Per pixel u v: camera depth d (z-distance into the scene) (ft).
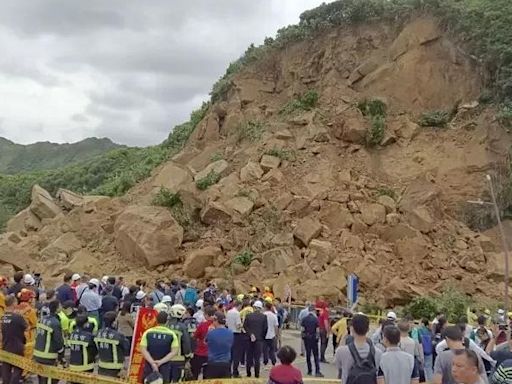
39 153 561.84
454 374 18.21
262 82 137.69
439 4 124.77
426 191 101.09
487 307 80.02
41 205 121.80
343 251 91.35
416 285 86.84
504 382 19.40
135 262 99.35
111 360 32.86
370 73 125.39
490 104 113.60
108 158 235.61
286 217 98.53
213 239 99.14
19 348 35.86
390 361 22.95
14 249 102.73
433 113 117.70
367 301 83.41
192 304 50.57
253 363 46.32
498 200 102.12
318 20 136.98
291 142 115.34
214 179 110.32
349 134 114.11
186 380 36.24
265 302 52.24
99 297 47.70
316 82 130.72
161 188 112.57
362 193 102.73
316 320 49.96
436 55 122.31
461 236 96.43
